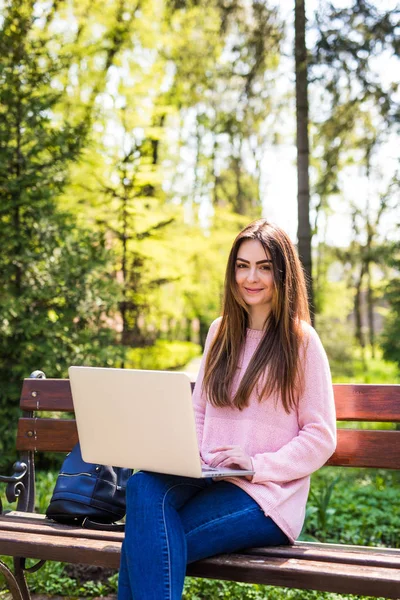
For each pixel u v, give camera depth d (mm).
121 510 2588
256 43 7145
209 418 2496
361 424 8930
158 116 8984
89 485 2549
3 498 4676
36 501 4438
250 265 2473
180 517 2211
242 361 2514
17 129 6180
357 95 7277
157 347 8797
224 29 7324
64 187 6680
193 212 9742
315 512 4176
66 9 9039
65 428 3002
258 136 12453
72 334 6270
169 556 2049
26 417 3082
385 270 14289
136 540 2080
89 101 8430
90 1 9070
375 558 2125
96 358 6316
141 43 9203
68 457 2672
